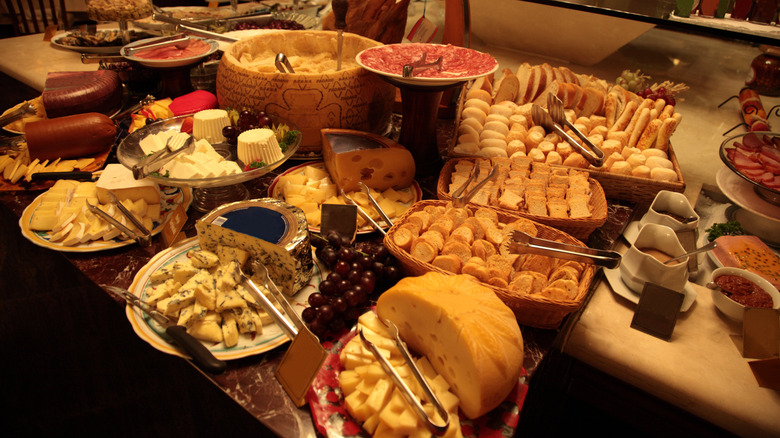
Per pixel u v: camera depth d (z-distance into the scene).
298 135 1.54
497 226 1.31
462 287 1.00
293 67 1.92
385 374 0.89
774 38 1.53
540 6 2.20
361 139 1.55
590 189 1.50
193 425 1.43
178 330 1.02
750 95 2.03
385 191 1.56
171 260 1.24
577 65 2.40
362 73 1.66
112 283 1.21
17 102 2.54
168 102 1.93
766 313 1.13
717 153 1.84
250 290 1.02
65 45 2.65
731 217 1.56
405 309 0.99
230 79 1.67
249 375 1.00
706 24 1.64
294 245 1.10
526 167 1.58
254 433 1.18
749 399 1.06
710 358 1.13
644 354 1.12
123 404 1.67
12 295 1.81
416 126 1.64
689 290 1.28
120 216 1.35
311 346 0.92
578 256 1.11
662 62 2.47
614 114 1.85
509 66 2.35
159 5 3.99
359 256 1.19
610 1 1.90
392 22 2.01
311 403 0.92
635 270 1.24
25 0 3.70
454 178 1.49
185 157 1.36
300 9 3.12
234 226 1.16
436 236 1.22
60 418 1.94
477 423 0.91
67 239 1.30
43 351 1.77
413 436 0.83
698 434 1.23
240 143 1.42
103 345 1.59
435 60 1.67
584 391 1.39
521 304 1.06
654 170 1.53
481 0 2.35
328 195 1.51
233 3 3.03
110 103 1.89
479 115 1.80
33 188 1.52
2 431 1.93
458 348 0.88
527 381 1.00
